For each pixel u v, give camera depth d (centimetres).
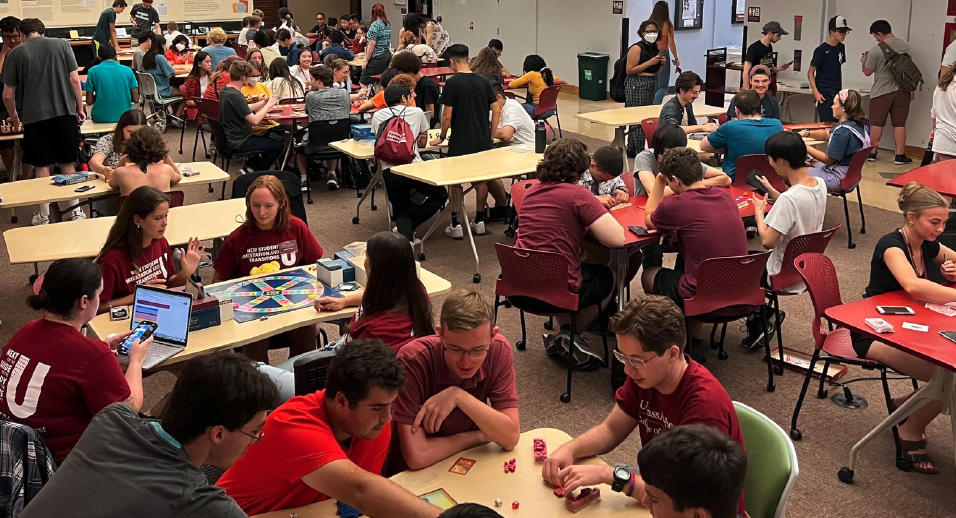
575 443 244
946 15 856
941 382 315
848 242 632
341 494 210
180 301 330
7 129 708
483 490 227
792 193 437
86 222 479
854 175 618
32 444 247
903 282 352
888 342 314
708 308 407
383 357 212
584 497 219
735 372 441
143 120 671
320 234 680
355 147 700
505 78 1112
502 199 708
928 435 377
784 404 408
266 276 398
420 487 229
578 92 1353
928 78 888
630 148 940
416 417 245
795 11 1006
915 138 916
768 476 234
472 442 249
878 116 881
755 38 1067
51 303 269
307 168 784
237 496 219
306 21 1927
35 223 672
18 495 242
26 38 683
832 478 346
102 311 357
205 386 181
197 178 579
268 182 397
